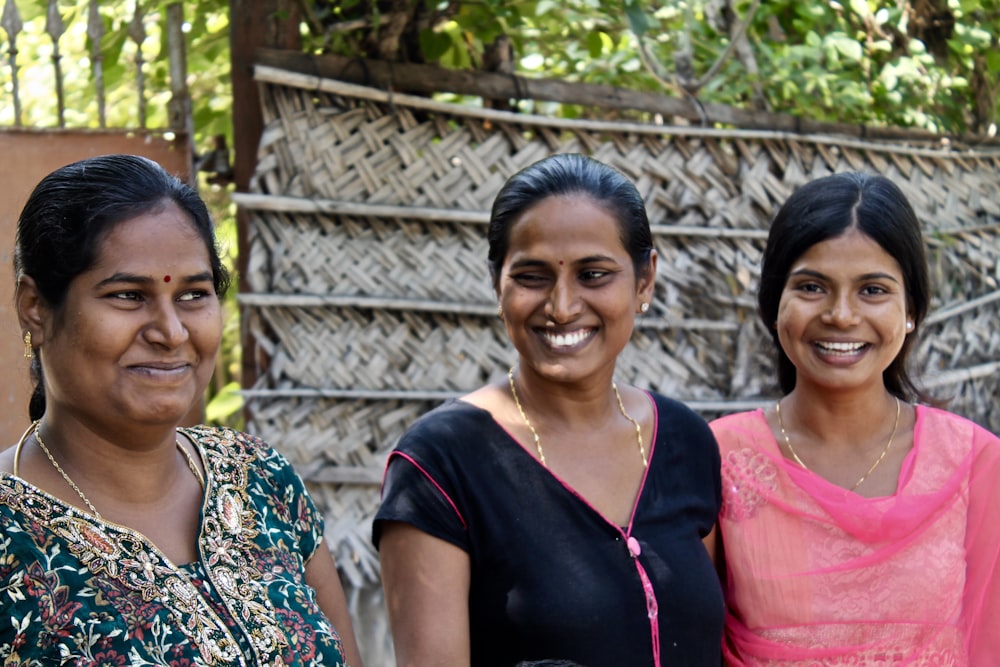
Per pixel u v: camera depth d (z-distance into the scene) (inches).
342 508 132.3
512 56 147.7
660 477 81.2
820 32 171.0
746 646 87.7
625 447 81.7
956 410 164.4
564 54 167.9
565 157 78.8
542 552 74.7
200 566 63.6
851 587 86.2
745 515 89.4
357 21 132.8
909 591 85.4
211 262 65.0
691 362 147.2
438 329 136.3
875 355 87.6
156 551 61.6
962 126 179.2
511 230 76.7
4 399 120.4
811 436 92.7
